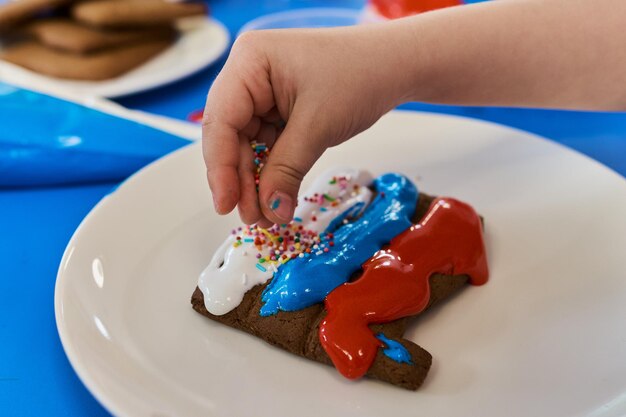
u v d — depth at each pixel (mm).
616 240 399
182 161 449
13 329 389
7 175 476
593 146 507
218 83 366
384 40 383
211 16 709
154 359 353
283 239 394
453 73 400
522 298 382
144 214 418
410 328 373
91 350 344
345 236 395
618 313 365
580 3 407
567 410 330
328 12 676
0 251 435
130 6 609
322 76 365
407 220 401
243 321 371
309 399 342
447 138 473
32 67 580
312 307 368
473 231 398
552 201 427
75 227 453
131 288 384
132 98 573
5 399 359
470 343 365
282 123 397
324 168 460
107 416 352
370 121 387
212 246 413
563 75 412
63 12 625
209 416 331
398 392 344
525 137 466
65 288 366
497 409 335
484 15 404
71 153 478
